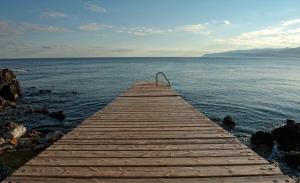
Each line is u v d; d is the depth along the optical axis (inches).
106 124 270.7
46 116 738.2
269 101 991.6
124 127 259.0
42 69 3499.0
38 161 172.9
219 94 1160.8
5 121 683.4
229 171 159.6
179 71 2901.1
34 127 627.5
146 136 229.9
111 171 159.3
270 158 424.5
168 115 311.1
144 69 3358.8
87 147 201.0
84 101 1016.9
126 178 151.0
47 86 1526.8
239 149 197.2
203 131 244.7
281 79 1935.3
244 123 668.1
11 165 349.1
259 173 156.6
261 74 2445.9
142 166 167.3
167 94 480.7
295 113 788.0
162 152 191.5
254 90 1307.8
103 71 2977.4
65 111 832.9
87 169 161.8
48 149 196.1
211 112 796.6
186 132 241.4
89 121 283.1
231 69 3339.1
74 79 1963.6
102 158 179.5
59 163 170.1
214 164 169.9
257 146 475.5
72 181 145.9
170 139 221.6
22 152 398.6
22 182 143.9
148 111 335.0
